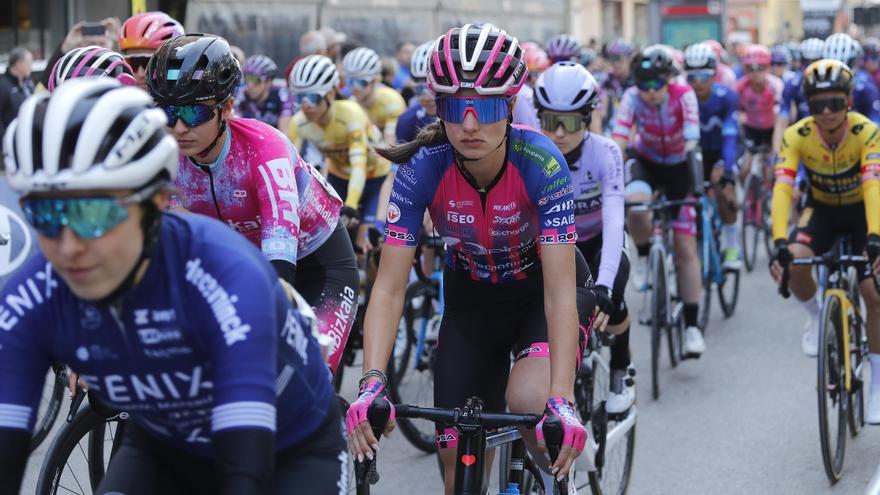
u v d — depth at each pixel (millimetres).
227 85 4574
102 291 2771
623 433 6777
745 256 15500
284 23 19797
